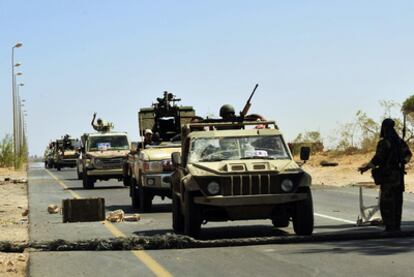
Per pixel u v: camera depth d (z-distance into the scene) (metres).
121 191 36.94
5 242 15.17
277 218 15.96
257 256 13.31
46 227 19.45
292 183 15.59
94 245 14.67
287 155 16.83
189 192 15.77
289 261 12.65
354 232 15.92
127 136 42.00
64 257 13.75
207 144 17.02
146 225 19.73
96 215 20.84
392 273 11.27
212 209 15.75
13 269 12.88
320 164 48.84
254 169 15.64
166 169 24.06
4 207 27.59
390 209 15.72
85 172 39.84
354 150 53.78
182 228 17.56
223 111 18.62
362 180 37.47
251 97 18.28
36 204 28.27
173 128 34.03
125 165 29.58
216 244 14.70
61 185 43.62
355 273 11.35
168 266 12.52
